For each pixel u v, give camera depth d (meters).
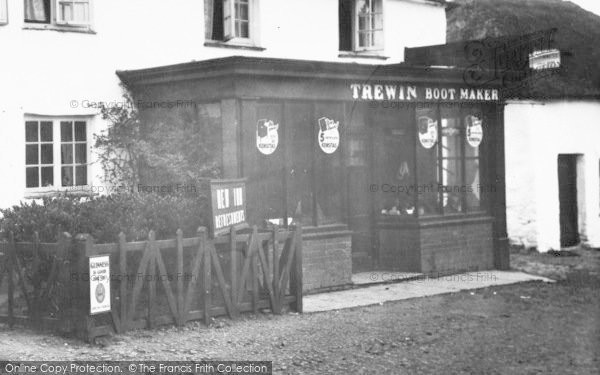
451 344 8.59
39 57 11.70
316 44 15.02
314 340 8.64
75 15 12.09
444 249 13.61
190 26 13.31
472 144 14.22
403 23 16.48
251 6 14.13
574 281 13.29
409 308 10.74
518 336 9.02
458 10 19.98
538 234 16.75
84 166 12.30
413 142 13.30
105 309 8.07
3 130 11.34
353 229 13.27
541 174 16.83
